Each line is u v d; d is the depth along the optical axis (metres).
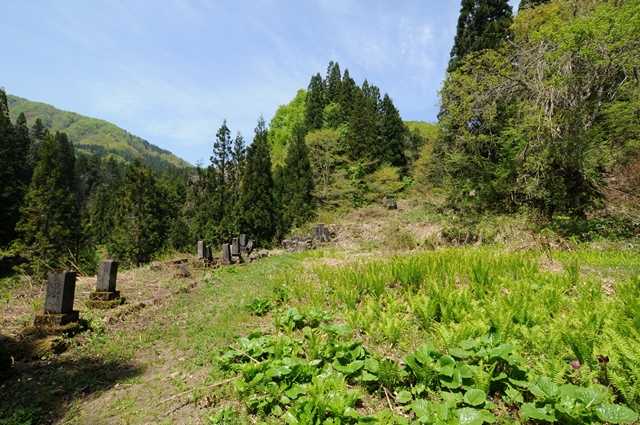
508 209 12.94
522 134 12.11
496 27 19.81
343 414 2.82
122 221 31.11
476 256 7.37
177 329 5.88
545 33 12.41
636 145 10.81
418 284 6.30
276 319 5.19
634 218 10.88
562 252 8.77
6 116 33.88
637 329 3.78
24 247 22.59
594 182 11.89
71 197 27.19
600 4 11.96
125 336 5.73
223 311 6.59
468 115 14.11
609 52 10.58
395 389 3.22
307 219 31.67
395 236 14.14
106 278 7.47
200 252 14.04
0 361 4.33
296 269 10.09
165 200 35.69
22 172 38.78
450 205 15.93
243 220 29.25
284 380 3.40
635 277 5.37
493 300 4.96
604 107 11.59
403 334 4.49
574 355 3.43
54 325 5.67
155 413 3.38
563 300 4.98
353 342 3.89
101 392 3.93
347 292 6.02
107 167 84.56
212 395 3.50
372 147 37.31
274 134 66.25
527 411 2.60
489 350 3.25
